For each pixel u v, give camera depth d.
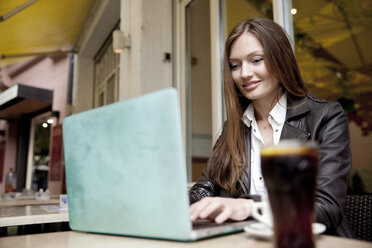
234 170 1.15
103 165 0.63
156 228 0.55
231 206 0.71
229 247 0.51
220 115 2.34
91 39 5.44
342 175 0.87
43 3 4.45
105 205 0.63
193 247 0.51
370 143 3.03
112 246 0.55
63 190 5.70
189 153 2.74
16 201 2.16
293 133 1.08
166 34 3.13
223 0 2.45
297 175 0.40
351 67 3.34
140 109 0.56
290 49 1.15
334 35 3.28
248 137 1.21
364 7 3.00
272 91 1.17
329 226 0.75
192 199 1.11
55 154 6.33
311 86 3.59
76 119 0.71
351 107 3.26
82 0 4.64
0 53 6.10
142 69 2.97
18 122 7.87
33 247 0.56
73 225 0.72
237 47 1.13
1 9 4.44
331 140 0.95
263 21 1.13
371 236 1.01
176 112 0.53
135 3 3.20
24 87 6.16
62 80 6.86
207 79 2.59
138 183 0.57
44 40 5.74
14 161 7.68
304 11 2.87
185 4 2.93
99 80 5.93
